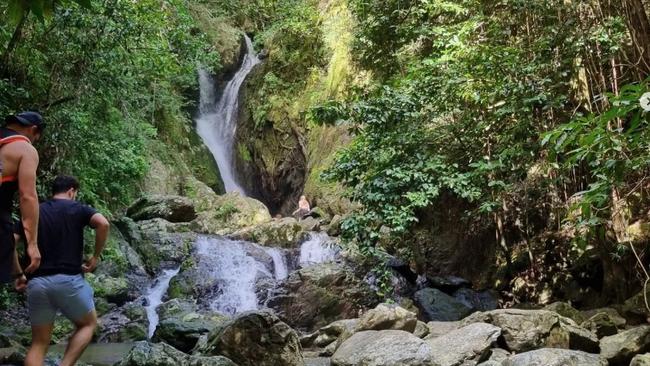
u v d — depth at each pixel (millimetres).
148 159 15812
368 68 13008
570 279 10156
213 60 13680
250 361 5988
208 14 21656
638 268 8664
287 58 19531
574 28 8391
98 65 10047
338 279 11211
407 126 9352
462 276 11922
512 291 10883
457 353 6184
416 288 11789
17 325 8930
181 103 18984
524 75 8594
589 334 6977
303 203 15984
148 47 11117
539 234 10930
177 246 12328
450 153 9680
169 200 14164
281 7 21125
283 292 11227
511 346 6602
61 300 3912
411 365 5766
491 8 10180
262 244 13312
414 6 11102
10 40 8602
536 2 8797
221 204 15445
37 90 9688
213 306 11148
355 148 10023
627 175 7113
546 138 3898
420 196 8773
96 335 9141
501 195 10031
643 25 6031
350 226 9070
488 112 9367
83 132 10484
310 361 6914
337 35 17734
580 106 8781
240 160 20328
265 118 19203
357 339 6562
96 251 4129
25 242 3932
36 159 3689
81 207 4094
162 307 10242
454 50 9695
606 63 8562
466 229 12031
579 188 9398
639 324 8141
